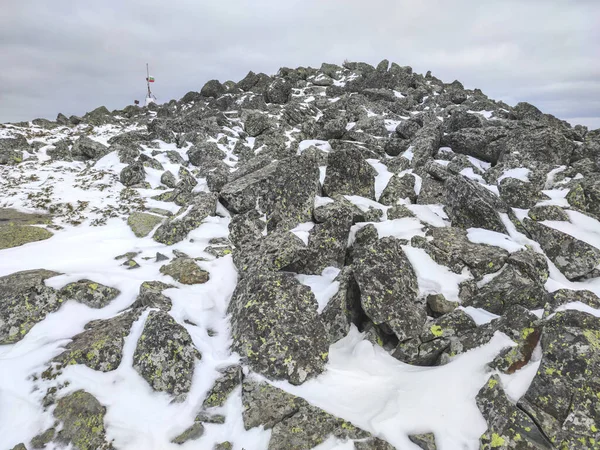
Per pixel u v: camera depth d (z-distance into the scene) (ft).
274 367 19.72
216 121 92.89
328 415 17.70
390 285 23.53
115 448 17.12
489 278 25.49
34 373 20.20
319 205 35.35
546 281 27.53
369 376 20.38
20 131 88.94
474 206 33.09
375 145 70.38
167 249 35.12
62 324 24.07
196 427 17.93
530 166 52.95
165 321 21.58
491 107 111.96
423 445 16.60
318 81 156.15
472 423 17.02
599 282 28.45
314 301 23.35
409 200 42.96
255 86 163.73
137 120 120.88
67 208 44.57
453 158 60.29
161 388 19.58
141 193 51.70
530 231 32.58
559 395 15.92
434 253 27.50
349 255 31.53
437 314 24.49
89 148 69.72
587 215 33.88
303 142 71.10
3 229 36.83
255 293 23.24
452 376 19.26
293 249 28.94
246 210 42.19
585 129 85.76
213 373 20.02
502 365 18.38
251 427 17.65
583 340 16.74
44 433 17.75
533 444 15.17
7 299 24.00
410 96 127.85
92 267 30.45
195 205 39.91
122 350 21.50
